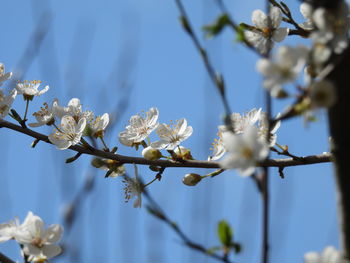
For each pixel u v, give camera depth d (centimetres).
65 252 93
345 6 87
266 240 85
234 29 91
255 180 86
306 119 87
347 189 86
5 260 92
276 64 88
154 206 92
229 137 90
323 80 86
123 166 102
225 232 90
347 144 86
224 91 88
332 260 87
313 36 87
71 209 93
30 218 96
